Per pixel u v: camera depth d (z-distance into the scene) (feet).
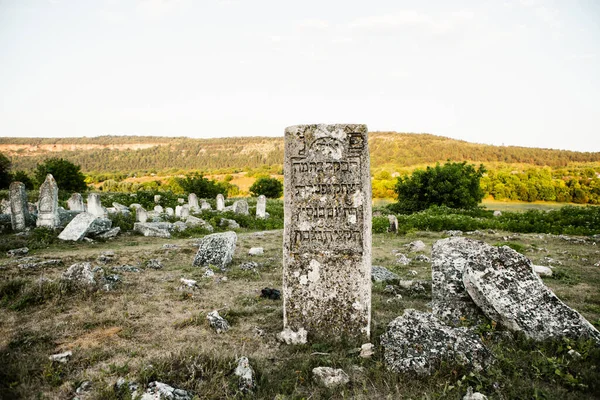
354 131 17.24
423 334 14.55
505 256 17.67
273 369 14.30
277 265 32.48
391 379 13.20
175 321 18.63
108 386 12.31
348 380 13.41
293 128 17.70
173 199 105.50
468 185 99.04
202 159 550.36
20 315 18.63
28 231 44.50
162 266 30.42
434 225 56.44
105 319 18.28
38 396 11.76
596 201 181.16
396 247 42.86
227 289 24.70
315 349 16.06
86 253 33.91
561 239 46.37
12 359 13.91
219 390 12.33
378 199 203.51
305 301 17.40
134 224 49.85
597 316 19.57
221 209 85.61
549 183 188.24
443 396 12.05
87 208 66.49
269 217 76.74
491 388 12.46
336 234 17.25
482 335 16.43
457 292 19.04
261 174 303.07
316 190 17.44
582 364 13.70
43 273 26.05
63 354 14.40
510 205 170.40
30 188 143.84
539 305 16.30
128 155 554.46
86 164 487.61
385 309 21.22
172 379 12.90
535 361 13.85
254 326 18.52
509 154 418.31
